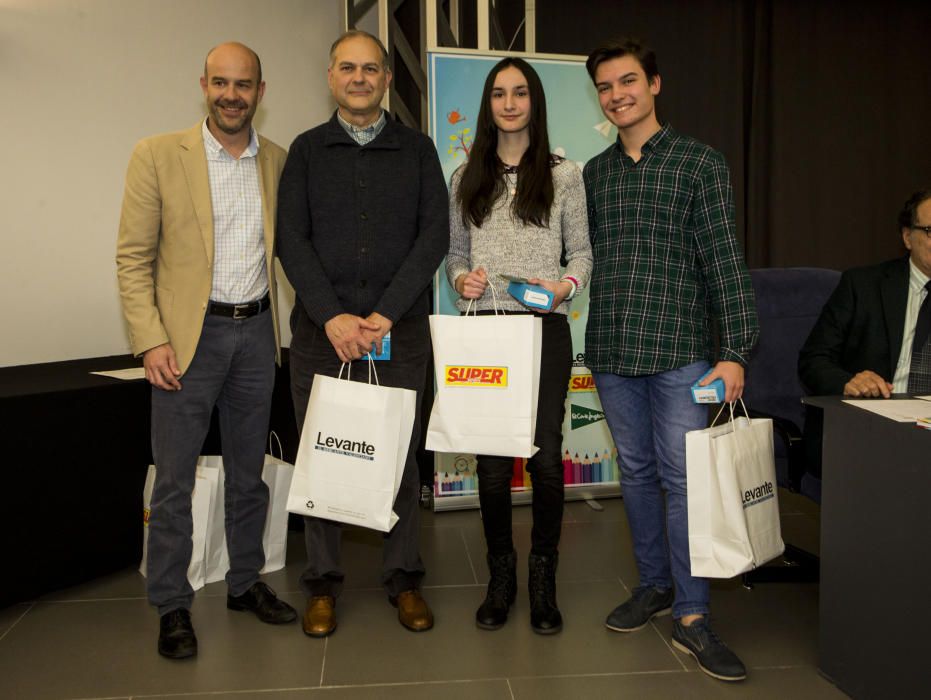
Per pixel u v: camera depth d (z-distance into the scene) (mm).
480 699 1767
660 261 1897
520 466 3244
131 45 2984
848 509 1754
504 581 2150
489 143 2014
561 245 2055
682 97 3822
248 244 2025
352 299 1973
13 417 2158
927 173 4129
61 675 1879
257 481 2189
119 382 2434
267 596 2203
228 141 1971
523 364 1858
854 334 2201
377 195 1968
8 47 2699
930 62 4062
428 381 3486
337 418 1865
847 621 1772
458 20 3537
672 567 1981
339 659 1952
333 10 3541
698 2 3785
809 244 4047
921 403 1802
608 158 2004
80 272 2945
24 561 2211
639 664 1924
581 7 3738
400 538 2143
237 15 3260
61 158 2855
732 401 1837
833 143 4016
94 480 2389
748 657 1964
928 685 1557
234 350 2027
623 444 2082
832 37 3955
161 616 2027
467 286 1921
